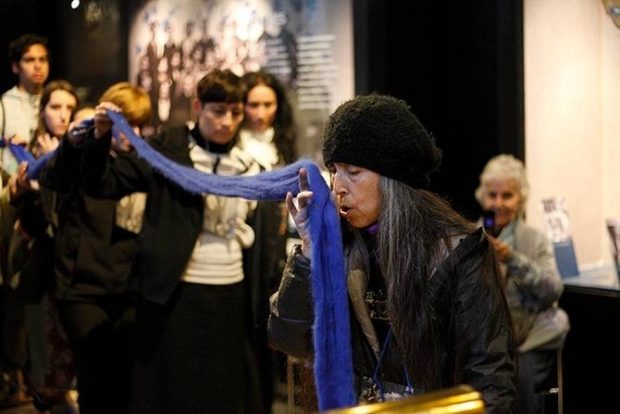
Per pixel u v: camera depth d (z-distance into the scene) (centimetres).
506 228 500
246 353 479
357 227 263
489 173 499
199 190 437
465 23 579
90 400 504
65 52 729
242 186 420
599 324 523
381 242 255
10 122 586
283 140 522
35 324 547
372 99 259
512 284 479
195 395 466
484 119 576
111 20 721
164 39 699
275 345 280
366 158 254
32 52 595
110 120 445
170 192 463
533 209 569
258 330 476
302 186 262
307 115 616
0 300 569
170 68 697
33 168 511
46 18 721
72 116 562
